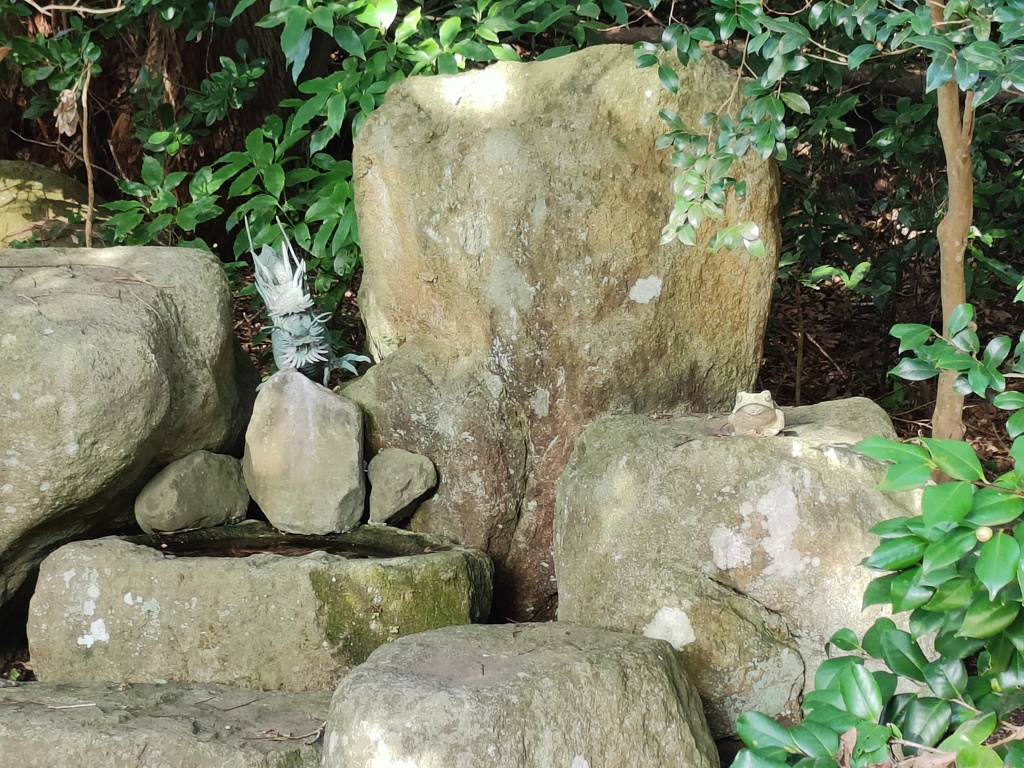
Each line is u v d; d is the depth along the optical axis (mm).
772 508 3104
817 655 3070
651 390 3797
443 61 4215
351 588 3219
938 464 1667
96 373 3176
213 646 3203
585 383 3742
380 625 3230
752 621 3066
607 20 6789
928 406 5418
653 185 3686
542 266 3678
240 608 3197
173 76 6039
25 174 5801
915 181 5102
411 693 2541
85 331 3229
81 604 3225
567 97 3701
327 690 3197
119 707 2949
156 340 3395
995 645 1880
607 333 3713
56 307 3309
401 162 3795
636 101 3674
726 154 3115
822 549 3078
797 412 3676
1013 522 1922
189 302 3680
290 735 2854
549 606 3930
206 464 3656
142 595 3211
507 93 3762
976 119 4664
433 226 3766
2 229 5566
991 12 2406
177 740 2756
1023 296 2234
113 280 3605
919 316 5684
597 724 2623
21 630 3654
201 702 3047
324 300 4680
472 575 3420
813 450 3152
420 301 3924
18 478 3184
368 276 4102
